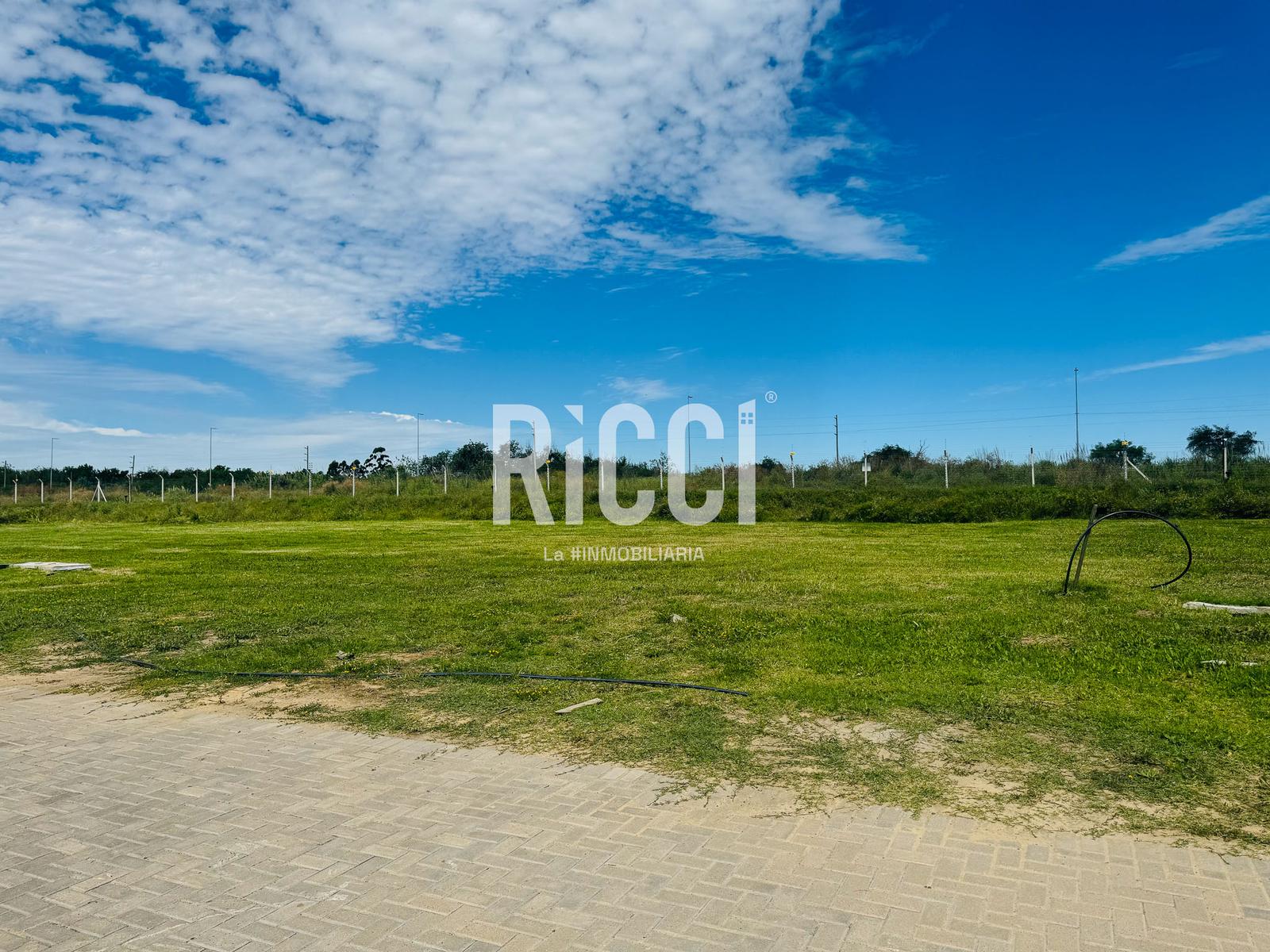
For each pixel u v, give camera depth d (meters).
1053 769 4.52
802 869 3.46
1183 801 4.06
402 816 4.11
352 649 7.91
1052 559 13.50
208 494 37.88
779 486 31.06
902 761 4.71
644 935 2.98
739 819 3.98
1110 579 10.87
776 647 7.51
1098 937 2.91
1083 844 3.63
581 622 8.97
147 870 3.58
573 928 3.04
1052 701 5.70
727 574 12.35
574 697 6.22
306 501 30.98
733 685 6.37
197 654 7.85
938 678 6.32
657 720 5.59
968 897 3.20
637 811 4.11
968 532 19.45
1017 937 2.92
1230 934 2.91
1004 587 10.42
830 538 18.44
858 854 3.58
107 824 4.07
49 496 41.09
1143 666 6.41
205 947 2.97
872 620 8.46
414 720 5.75
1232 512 20.30
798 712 5.66
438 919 3.12
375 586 11.84
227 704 6.26
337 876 3.49
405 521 27.39
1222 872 3.36
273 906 3.25
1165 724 5.14
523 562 14.63
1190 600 9.17
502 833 3.88
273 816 4.14
